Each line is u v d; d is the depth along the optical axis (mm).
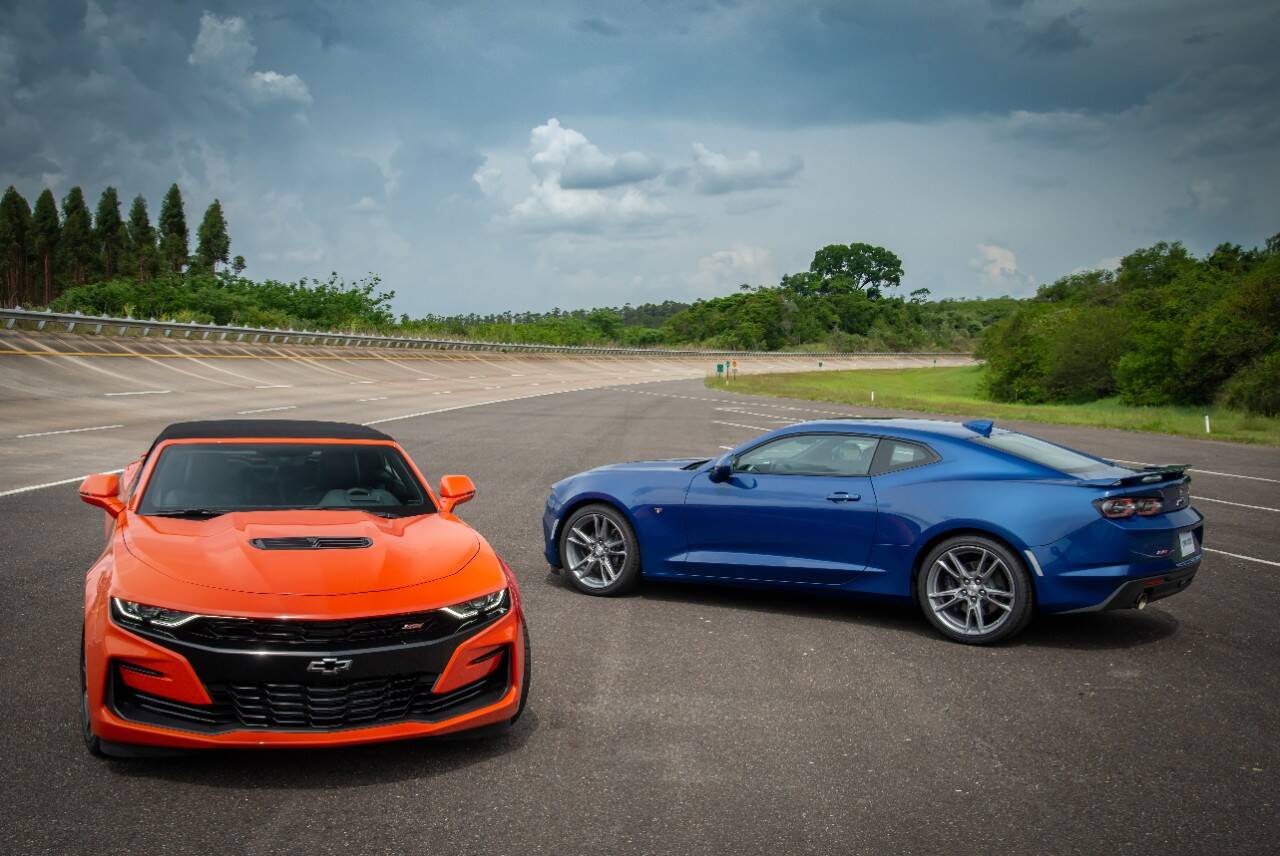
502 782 4113
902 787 4156
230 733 3920
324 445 5754
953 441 6773
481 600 4402
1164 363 56031
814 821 3803
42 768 4102
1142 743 4727
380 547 4609
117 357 37750
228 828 3615
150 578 4160
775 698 5293
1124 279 99125
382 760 4332
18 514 10109
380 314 105750
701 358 138125
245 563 4305
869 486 6809
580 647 6168
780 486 7027
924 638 6582
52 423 19812
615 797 3986
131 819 3660
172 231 143375
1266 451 25203
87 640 4082
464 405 31312
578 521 7594
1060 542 6234
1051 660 6145
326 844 3510
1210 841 3693
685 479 7340
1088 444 25891
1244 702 5375
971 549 6465
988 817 3875
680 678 5594
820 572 6895
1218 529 11859
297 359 50250
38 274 139125
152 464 5398
